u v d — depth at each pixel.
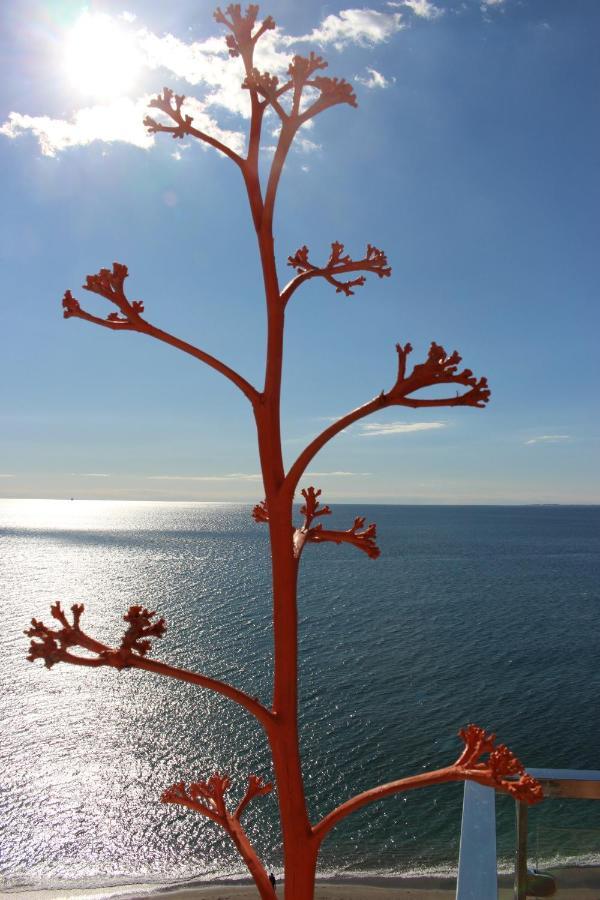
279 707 2.34
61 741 32.50
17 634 52.69
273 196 2.58
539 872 3.15
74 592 75.62
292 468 2.39
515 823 3.19
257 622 57.09
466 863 2.55
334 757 29.80
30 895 22.08
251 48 2.60
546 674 41.81
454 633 53.97
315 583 83.69
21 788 28.11
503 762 1.99
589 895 3.11
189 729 33.97
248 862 2.49
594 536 183.62
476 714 34.62
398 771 28.38
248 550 131.38
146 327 2.50
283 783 2.30
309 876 2.26
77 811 26.62
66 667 43.97
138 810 26.75
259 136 2.64
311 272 2.73
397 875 22.48
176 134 2.62
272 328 2.56
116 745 32.12
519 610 64.44
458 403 2.28
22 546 142.50
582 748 30.27
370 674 42.12
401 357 2.30
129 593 74.94
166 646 48.97
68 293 2.49
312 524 2.72
